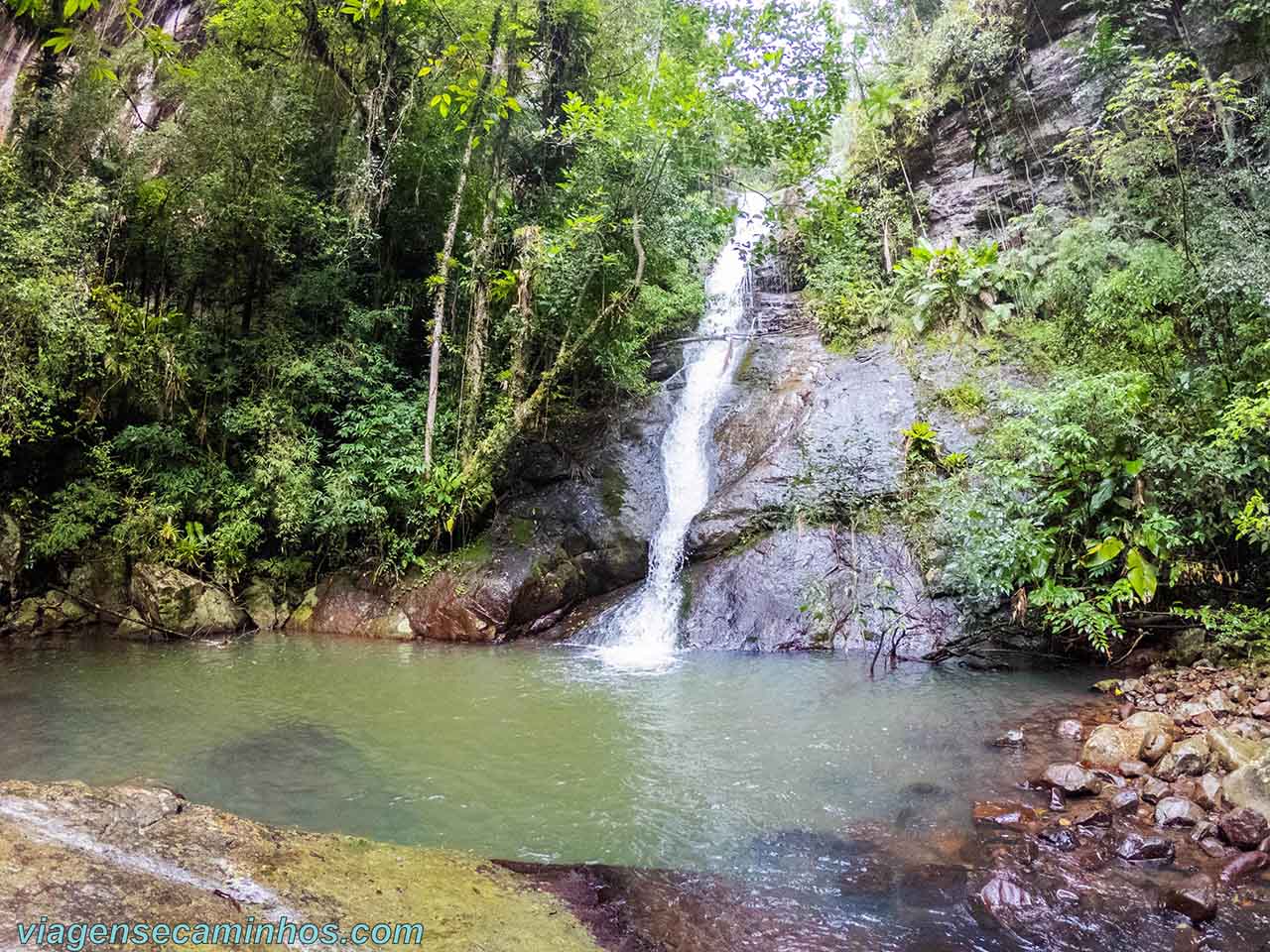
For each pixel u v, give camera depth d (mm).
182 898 2658
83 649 10023
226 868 3078
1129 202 11664
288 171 12891
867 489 10938
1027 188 15922
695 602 10672
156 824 3340
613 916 3307
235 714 6922
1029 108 15734
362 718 6809
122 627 10977
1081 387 7785
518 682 8219
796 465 11672
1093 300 10930
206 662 9273
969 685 7727
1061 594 7594
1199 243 9570
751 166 13109
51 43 4980
